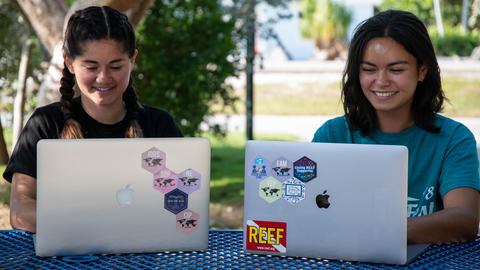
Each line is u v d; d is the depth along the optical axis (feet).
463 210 6.48
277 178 5.71
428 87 7.34
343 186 5.54
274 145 5.68
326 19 72.59
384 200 5.47
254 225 5.84
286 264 5.64
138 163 5.68
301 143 5.63
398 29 6.82
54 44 12.71
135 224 5.76
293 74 54.44
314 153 5.57
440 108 7.61
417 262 5.69
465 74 49.80
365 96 7.50
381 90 7.02
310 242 5.71
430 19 73.97
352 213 5.56
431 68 7.07
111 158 5.63
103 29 6.77
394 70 6.92
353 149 5.49
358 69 7.21
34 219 6.61
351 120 7.77
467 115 35.99
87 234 5.69
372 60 6.96
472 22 69.62
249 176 5.80
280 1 19.62
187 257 5.81
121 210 5.72
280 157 5.67
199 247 5.95
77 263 5.59
